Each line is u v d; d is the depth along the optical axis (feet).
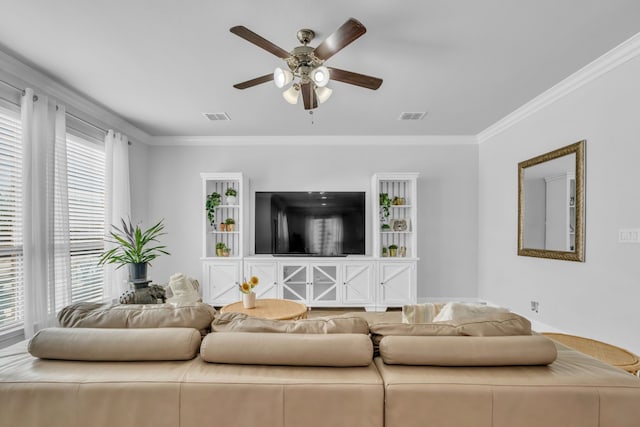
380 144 15.55
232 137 15.46
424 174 15.53
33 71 8.79
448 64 8.55
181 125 13.78
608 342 8.48
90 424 3.93
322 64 7.01
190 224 15.49
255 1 6.12
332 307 15.37
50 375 4.08
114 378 4.03
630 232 7.89
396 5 6.25
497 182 13.83
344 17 6.62
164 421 3.92
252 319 4.84
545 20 6.72
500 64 8.57
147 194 15.42
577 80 9.21
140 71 8.93
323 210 15.29
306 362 4.21
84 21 6.72
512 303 12.78
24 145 8.52
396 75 9.15
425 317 5.89
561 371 4.12
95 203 11.87
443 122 13.42
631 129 7.86
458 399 3.81
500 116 12.66
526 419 3.78
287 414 3.91
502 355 4.13
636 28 7.04
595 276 8.86
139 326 4.73
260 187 15.66
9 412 3.93
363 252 15.17
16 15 6.49
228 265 14.38
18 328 8.61
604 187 8.58
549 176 10.57
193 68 8.76
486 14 6.51
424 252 15.46
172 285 10.03
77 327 4.77
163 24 6.82
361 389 3.90
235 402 3.91
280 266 14.33
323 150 15.61
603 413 3.75
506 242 13.17
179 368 4.22
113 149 12.28
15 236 8.66
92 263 11.57
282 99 10.89
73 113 10.69
